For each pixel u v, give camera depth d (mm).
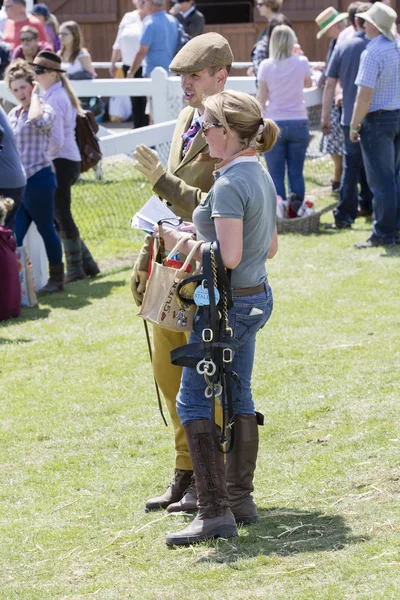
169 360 12234
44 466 14141
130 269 27031
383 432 13688
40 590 10336
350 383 16000
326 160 38562
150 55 39781
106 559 10977
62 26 38500
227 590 9742
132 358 18984
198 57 11594
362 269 23984
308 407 15133
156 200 11188
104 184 35406
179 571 10336
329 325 19516
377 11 24562
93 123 25672
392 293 21578
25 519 12398
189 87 11773
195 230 11180
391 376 16078
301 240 27703
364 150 25672
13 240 22750
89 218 32000
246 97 10539
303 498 12023
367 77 24609
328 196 33938
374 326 19172
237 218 10320
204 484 10938
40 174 24328
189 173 11867
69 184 25375
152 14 39438
